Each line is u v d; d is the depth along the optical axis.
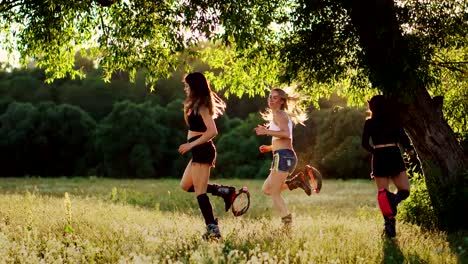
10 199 12.92
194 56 11.79
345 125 59.50
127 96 89.62
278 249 5.54
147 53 11.86
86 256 5.40
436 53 10.91
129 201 19.66
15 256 5.14
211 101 6.49
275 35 10.86
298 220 9.25
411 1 9.29
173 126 78.56
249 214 14.74
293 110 7.44
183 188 6.84
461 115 11.75
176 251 5.51
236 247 5.74
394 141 7.33
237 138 71.12
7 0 11.25
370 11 9.05
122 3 11.54
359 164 58.19
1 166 76.81
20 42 12.24
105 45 11.83
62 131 77.31
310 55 9.85
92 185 40.25
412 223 9.35
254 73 12.66
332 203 21.58
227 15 9.30
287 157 7.10
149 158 74.94
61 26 11.75
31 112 77.00
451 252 5.91
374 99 7.44
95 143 76.94
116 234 6.80
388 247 6.02
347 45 9.73
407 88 8.77
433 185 9.17
